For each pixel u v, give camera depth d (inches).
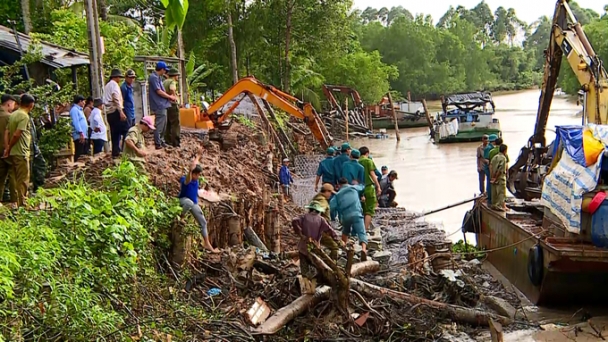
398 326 371.6
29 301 242.4
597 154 407.8
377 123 2053.4
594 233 408.8
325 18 1727.4
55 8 1049.5
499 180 545.3
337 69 2331.4
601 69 527.8
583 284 430.3
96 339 255.4
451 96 1633.9
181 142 642.2
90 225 309.7
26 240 263.4
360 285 397.7
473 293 431.5
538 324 409.1
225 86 1675.7
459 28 4175.7
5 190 402.6
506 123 2009.1
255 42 1691.7
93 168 458.6
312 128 952.9
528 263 447.5
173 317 324.8
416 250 497.7
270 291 394.6
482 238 586.6
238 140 850.1
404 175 1110.4
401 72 3405.5
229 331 335.6
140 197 384.2
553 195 444.8
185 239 398.9
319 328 361.7
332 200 521.3
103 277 301.1
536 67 5383.9
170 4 159.6
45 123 505.4
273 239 534.3
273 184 758.5
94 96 568.4
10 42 613.6
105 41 860.6
